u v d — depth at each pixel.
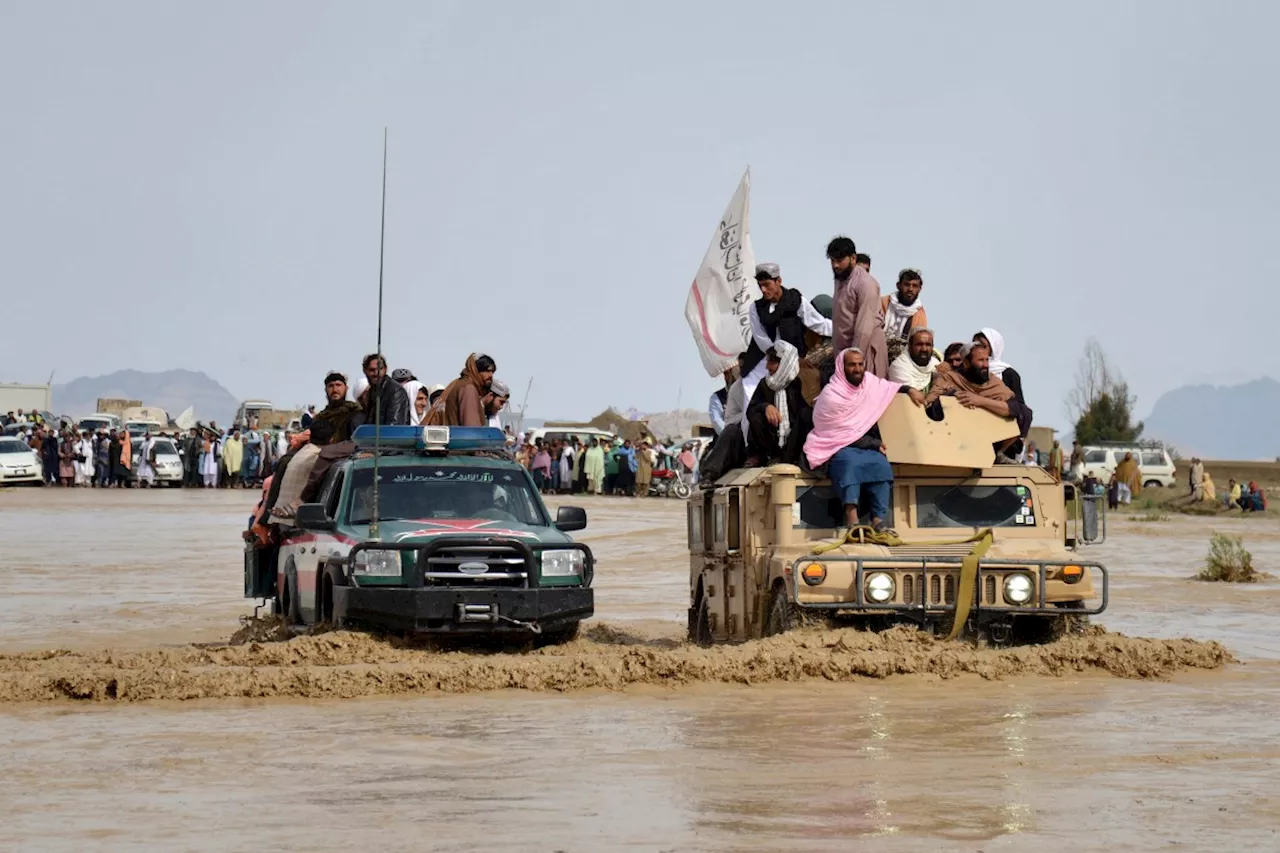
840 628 20.36
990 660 19.56
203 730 15.56
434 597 20.48
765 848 10.84
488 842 10.99
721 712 16.78
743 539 21.84
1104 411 148.00
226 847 10.84
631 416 149.12
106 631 26.64
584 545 21.59
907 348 21.95
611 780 13.18
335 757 14.16
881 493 21.08
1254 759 14.16
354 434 23.27
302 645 20.14
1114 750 14.59
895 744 14.89
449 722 16.11
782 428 21.94
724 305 26.98
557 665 18.72
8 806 12.12
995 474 21.78
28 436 100.12
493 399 26.25
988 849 10.85
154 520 60.81
